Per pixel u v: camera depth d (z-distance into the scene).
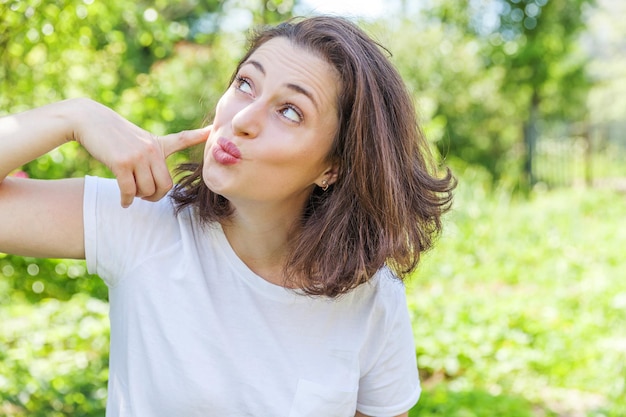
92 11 3.80
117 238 1.38
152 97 5.34
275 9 5.77
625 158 22.25
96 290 5.60
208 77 9.08
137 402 1.39
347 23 1.38
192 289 1.39
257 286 1.42
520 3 18.34
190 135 1.35
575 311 6.59
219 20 8.06
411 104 1.43
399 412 1.61
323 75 1.31
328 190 1.44
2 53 3.60
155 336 1.38
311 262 1.40
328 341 1.46
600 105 22.92
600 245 9.66
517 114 18.58
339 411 1.46
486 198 11.96
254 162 1.30
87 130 1.29
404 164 1.43
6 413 3.43
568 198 14.95
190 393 1.37
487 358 5.37
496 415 3.97
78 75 4.25
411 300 6.63
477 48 17.80
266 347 1.42
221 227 1.43
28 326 4.80
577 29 19.08
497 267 8.45
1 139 1.27
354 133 1.34
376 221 1.40
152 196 1.33
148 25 4.79
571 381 5.00
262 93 1.30
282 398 1.41
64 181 1.39
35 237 1.33
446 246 8.82
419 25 17.14
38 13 3.51
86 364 4.25
